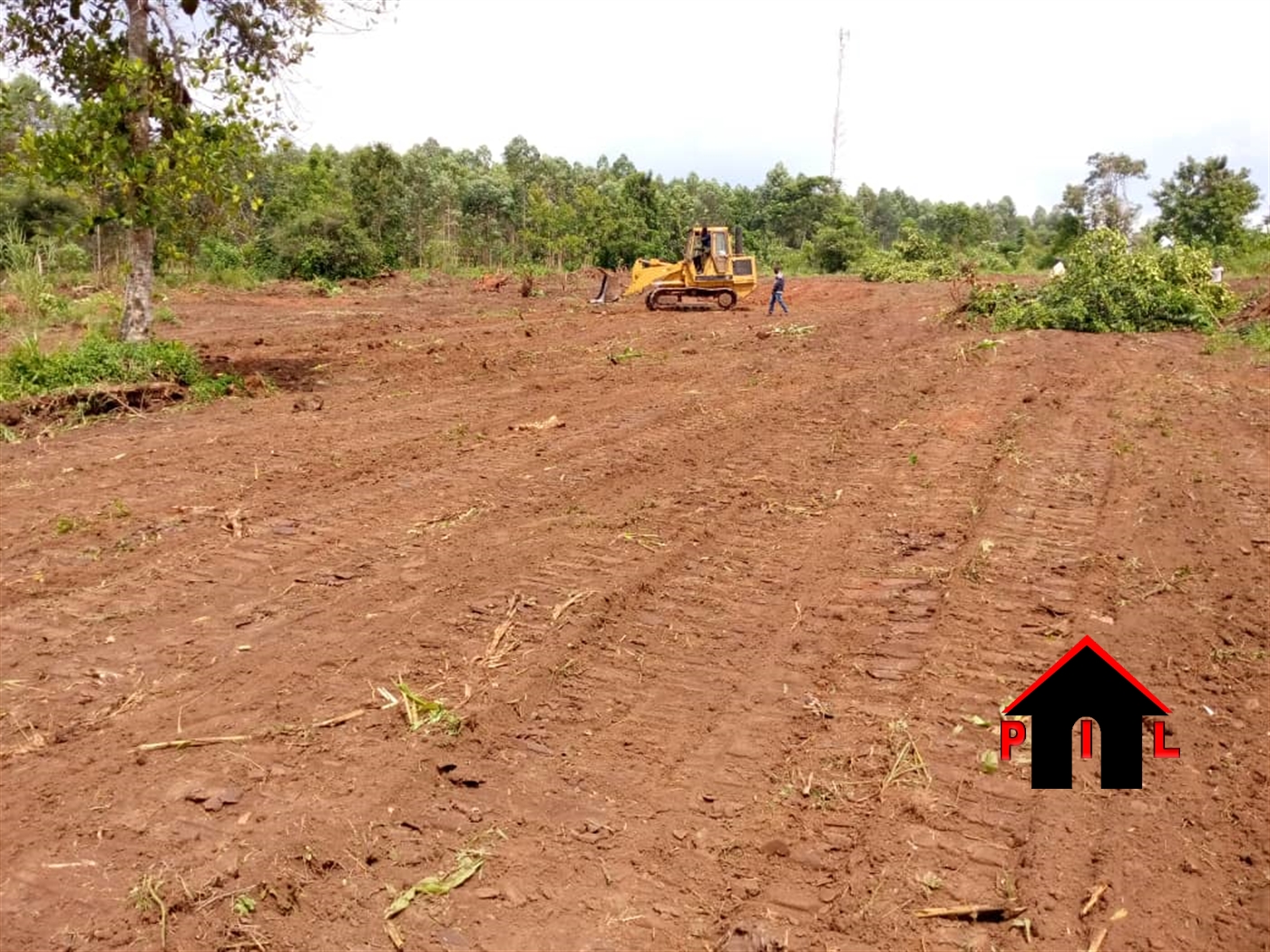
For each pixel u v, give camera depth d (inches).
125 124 468.1
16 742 175.5
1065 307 766.5
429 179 1798.7
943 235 2738.7
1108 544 274.1
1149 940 128.4
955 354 621.6
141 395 454.0
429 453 374.9
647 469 354.3
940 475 343.9
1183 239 1860.2
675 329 813.9
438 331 794.2
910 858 145.1
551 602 233.3
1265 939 128.5
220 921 131.7
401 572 253.0
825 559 264.2
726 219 2815.0
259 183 1596.9
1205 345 679.1
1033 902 135.4
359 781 163.3
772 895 138.1
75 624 223.1
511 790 162.1
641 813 156.4
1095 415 444.8
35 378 455.2
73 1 491.8
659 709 188.1
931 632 219.3
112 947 127.1
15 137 507.2
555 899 137.0
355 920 132.7
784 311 982.4
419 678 197.0
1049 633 218.1
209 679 197.3
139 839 148.3
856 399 481.1
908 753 172.4
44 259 1082.7
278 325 835.4
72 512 300.2
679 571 256.4
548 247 1761.8
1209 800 159.0
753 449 385.1
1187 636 216.2
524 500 315.6
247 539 277.1
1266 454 373.7
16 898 135.6
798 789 162.9
